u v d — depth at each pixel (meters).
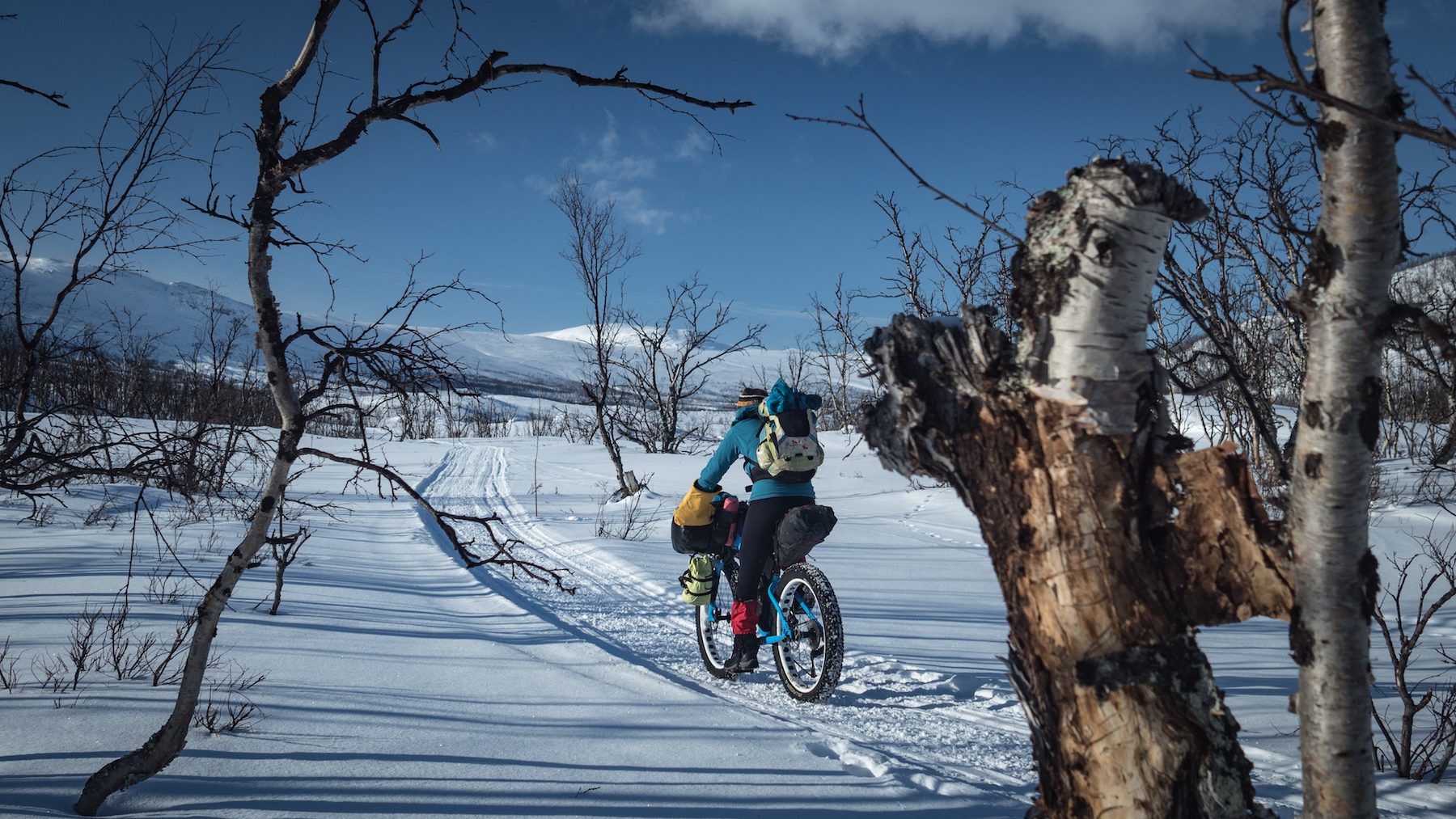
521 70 2.39
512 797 2.71
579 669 4.57
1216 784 1.52
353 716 3.45
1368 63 1.39
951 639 5.83
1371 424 1.45
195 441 3.12
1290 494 1.57
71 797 2.51
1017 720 4.08
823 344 21.88
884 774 3.18
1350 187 1.41
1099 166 1.58
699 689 4.59
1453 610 6.59
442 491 16.36
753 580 4.68
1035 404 1.63
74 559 6.91
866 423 1.92
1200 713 1.54
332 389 2.60
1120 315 1.59
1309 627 1.50
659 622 6.30
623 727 3.56
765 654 5.39
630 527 11.18
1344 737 1.48
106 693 3.50
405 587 6.93
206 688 3.66
